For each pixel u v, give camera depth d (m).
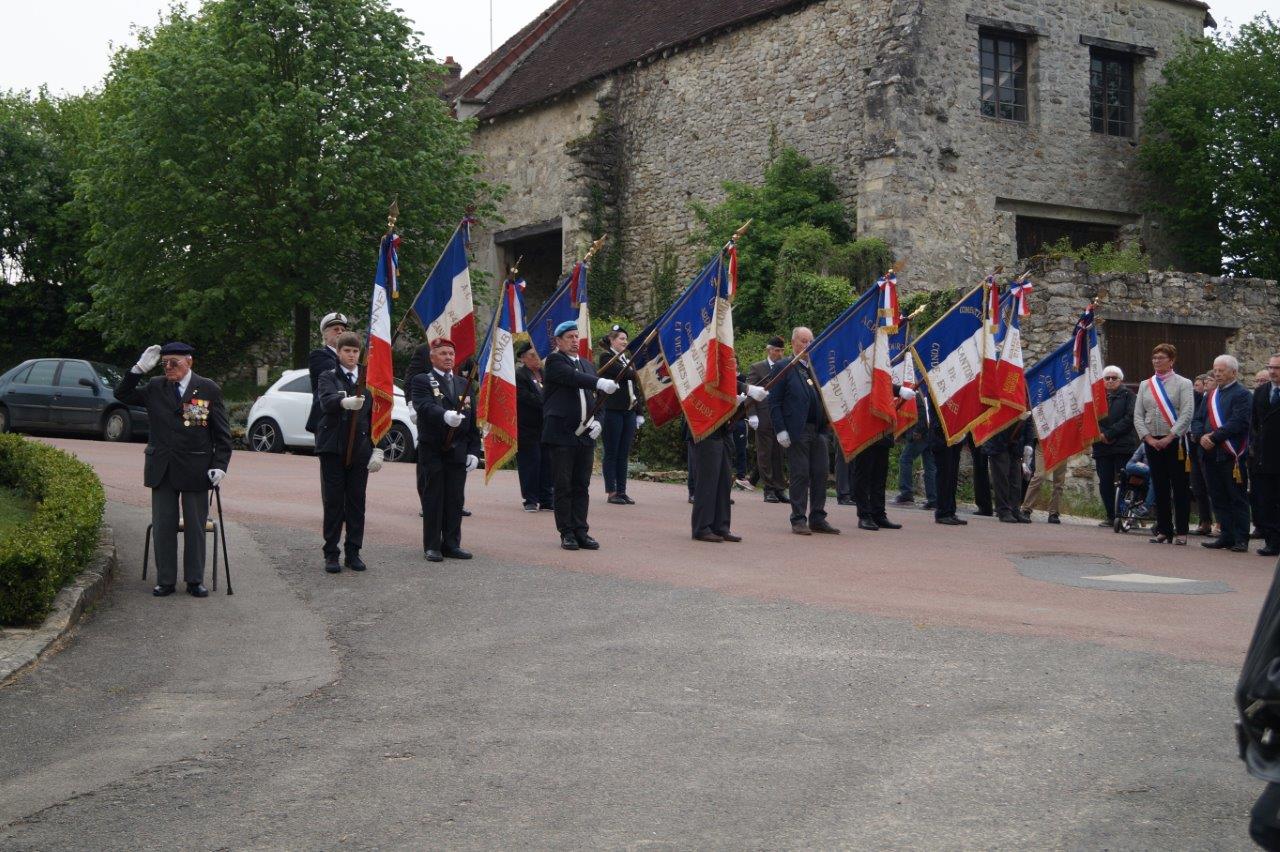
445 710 6.19
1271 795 2.70
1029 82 27.11
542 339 15.48
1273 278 27.62
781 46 28.22
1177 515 13.67
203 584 9.54
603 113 32.47
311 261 29.41
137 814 4.77
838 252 24.75
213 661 7.36
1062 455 15.86
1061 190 27.16
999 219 26.45
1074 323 21.39
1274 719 2.66
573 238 32.59
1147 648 7.44
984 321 14.81
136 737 5.82
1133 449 15.51
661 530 13.13
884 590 9.58
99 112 44.94
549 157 34.66
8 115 41.34
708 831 4.48
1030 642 7.59
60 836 4.55
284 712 6.23
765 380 13.01
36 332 39.81
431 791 4.96
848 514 15.79
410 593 9.35
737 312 26.33
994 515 16.98
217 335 31.19
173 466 9.17
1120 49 27.86
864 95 26.09
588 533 12.50
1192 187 28.06
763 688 6.50
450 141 31.77
